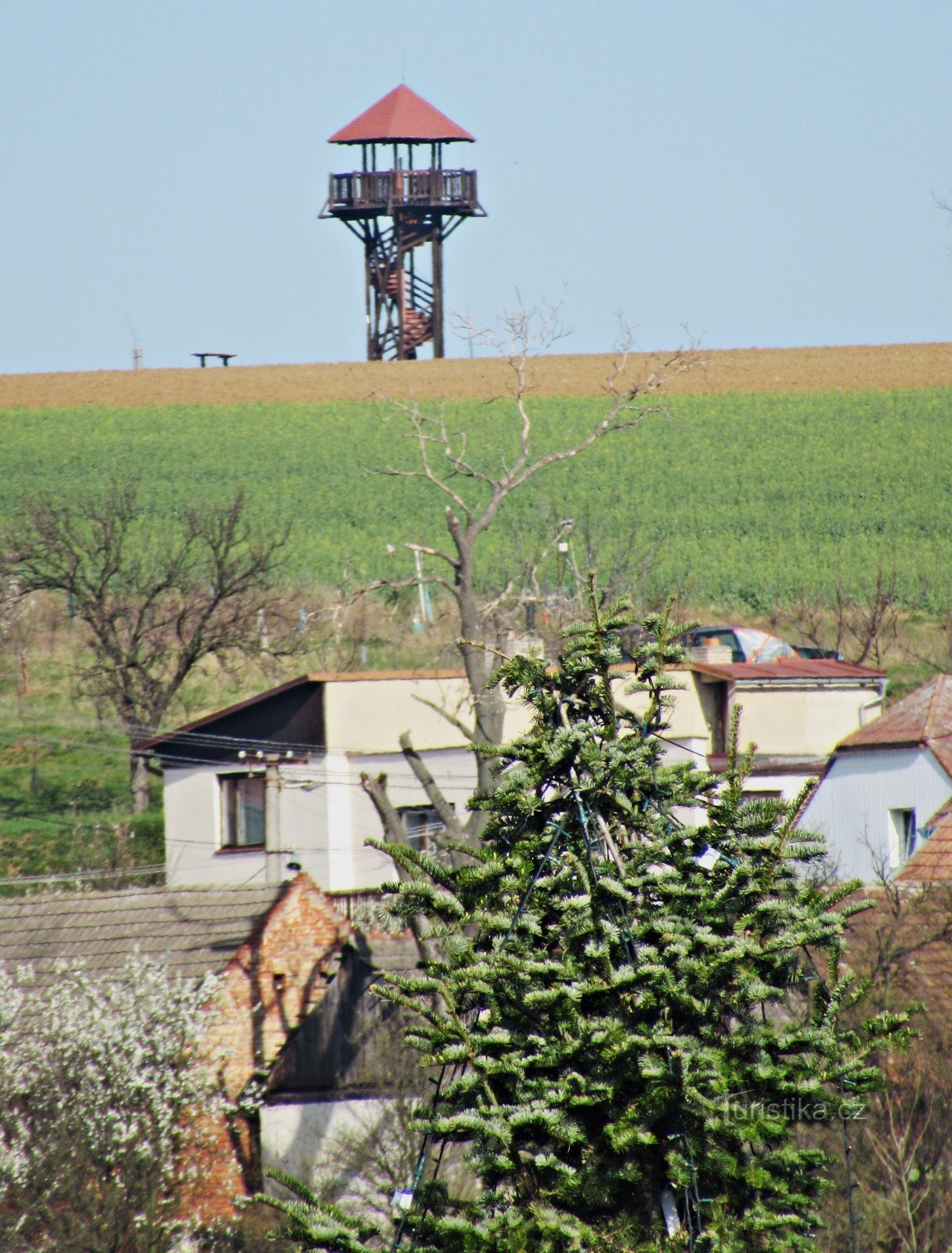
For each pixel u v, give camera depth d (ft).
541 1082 112.88
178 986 277.85
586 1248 110.01
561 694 127.03
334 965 293.43
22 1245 234.99
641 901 116.78
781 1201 112.68
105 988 282.36
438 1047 114.32
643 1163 112.78
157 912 325.42
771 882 116.37
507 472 403.54
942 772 376.07
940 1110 183.01
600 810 122.72
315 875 437.17
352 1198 264.11
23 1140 243.40
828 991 118.21
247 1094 277.03
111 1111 243.60
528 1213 110.73
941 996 232.53
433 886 118.62
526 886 117.29
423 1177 119.85
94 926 325.62
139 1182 245.86
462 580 379.76
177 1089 262.26
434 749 447.42
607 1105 113.60
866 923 256.93
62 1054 254.27
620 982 111.45
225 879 451.12
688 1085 109.50
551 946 119.03
